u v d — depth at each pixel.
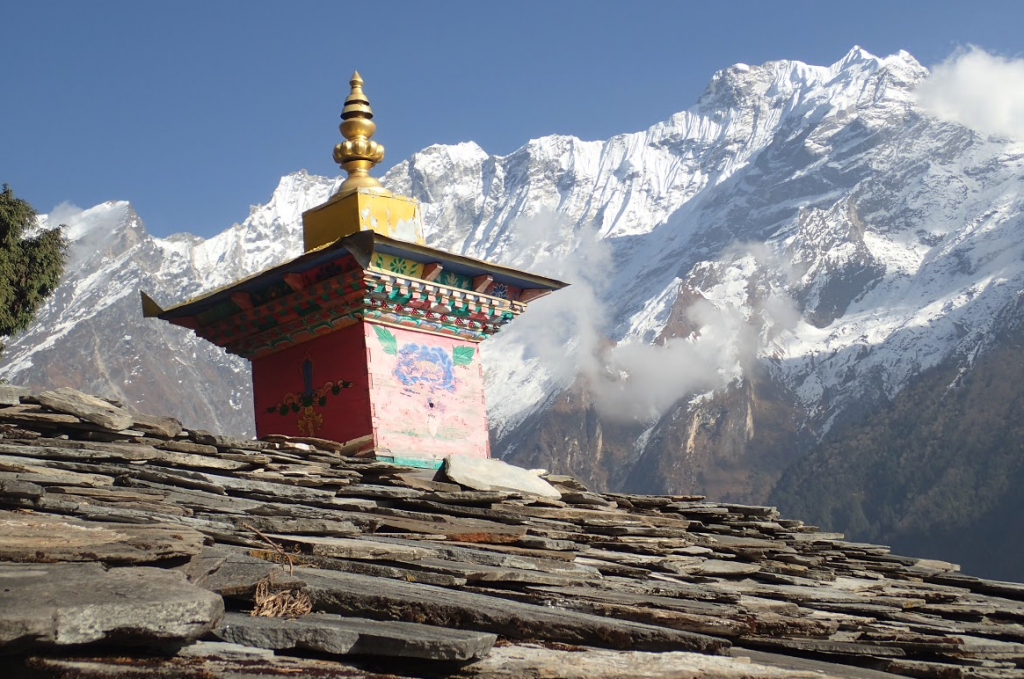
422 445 12.23
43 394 8.38
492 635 4.47
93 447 7.98
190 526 5.91
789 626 6.26
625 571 7.40
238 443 9.37
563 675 4.28
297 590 4.77
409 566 6.05
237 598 4.75
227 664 3.86
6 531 4.53
